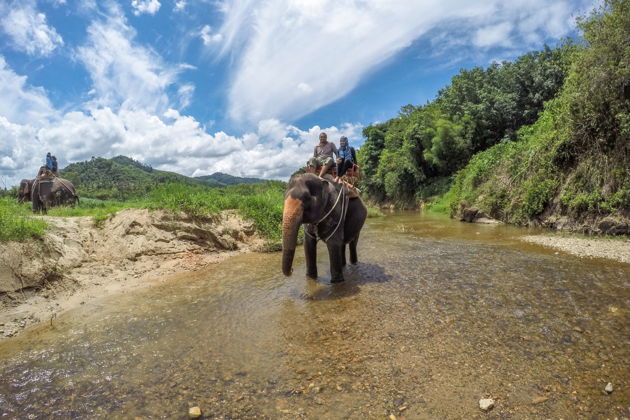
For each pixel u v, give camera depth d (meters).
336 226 6.34
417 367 3.47
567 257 8.14
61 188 13.97
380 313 4.93
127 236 8.32
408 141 36.25
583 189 12.04
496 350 3.77
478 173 20.89
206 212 9.84
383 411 2.82
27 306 5.34
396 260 8.36
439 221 19.17
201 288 6.41
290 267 5.48
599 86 11.45
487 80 34.53
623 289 5.65
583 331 4.16
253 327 4.59
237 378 3.38
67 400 3.09
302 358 3.73
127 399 3.08
